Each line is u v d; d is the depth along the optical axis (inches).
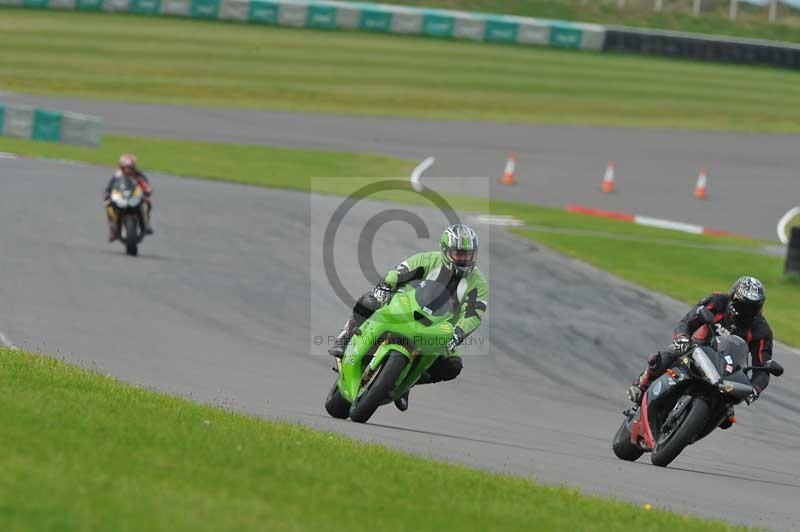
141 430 996.6
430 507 869.2
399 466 1031.0
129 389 1251.2
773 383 2156.7
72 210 3341.5
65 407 1049.5
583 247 3553.2
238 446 988.6
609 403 1907.0
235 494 805.2
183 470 860.6
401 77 7431.1
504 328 2336.4
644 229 4256.9
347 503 835.4
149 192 2832.2
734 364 1316.4
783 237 4650.6
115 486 767.7
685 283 3107.8
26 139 5157.5
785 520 1111.6
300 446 1051.3
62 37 7608.3
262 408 1453.0
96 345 1822.1
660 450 1357.0
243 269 2706.7
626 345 2329.0
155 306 2228.1
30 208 3287.4
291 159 5128.0
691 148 6304.1
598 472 1268.5
